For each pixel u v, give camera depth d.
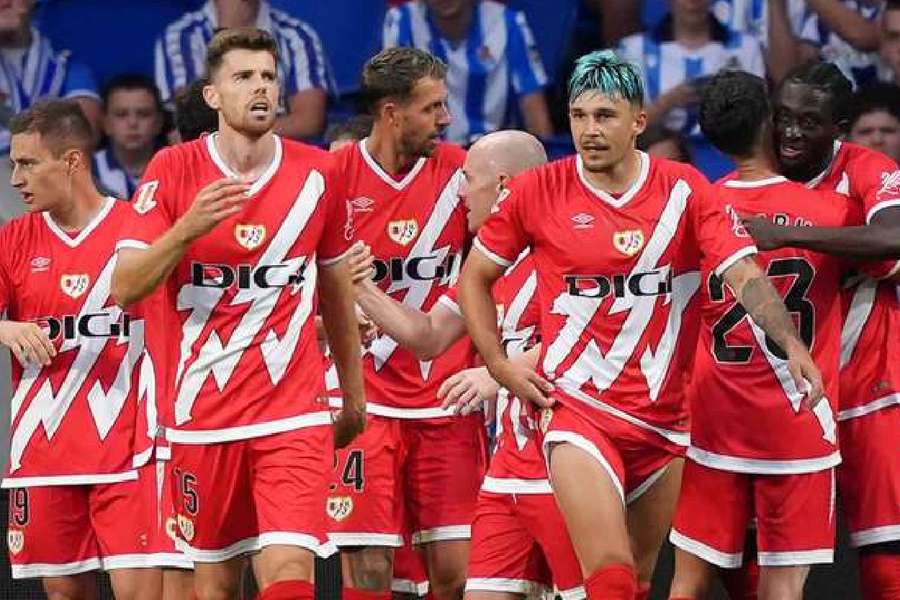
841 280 22.42
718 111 21.89
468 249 25.38
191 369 19.73
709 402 21.92
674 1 33.00
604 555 19.16
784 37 33.12
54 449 23.52
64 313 23.39
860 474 22.72
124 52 32.62
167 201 19.56
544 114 33.25
